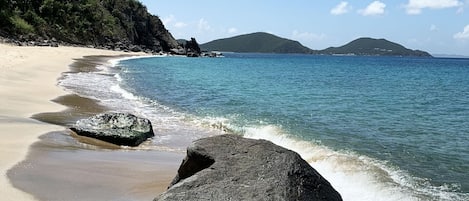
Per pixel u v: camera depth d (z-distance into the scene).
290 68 84.25
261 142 8.55
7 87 23.86
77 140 14.40
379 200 9.84
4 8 80.62
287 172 7.65
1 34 71.94
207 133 17.31
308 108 24.62
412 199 9.90
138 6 145.75
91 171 10.98
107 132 14.82
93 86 30.88
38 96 22.84
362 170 12.05
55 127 15.84
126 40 125.50
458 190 10.63
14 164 10.65
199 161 8.49
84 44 103.44
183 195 7.21
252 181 7.50
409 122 20.78
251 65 91.94
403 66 111.56
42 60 45.09
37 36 83.50
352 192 10.34
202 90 33.19
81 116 18.89
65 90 26.88
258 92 33.06
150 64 69.19
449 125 20.23
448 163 13.20
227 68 73.81
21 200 8.41
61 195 8.98
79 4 111.44
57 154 12.30
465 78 61.81
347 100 29.56
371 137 16.78
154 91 31.23
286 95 31.50
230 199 7.11
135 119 16.33
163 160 12.88
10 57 41.25
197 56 142.75
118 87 31.80
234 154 8.26
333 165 12.59
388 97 32.72
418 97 33.62
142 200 9.16
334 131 17.80
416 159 13.62
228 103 25.98
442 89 42.00
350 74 67.31
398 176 11.65
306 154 14.02
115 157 12.81
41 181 9.70
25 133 14.17
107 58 74.94
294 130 17.73
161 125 18.67
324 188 7.82
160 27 153.12
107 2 131.62
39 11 95.12
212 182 7.50
